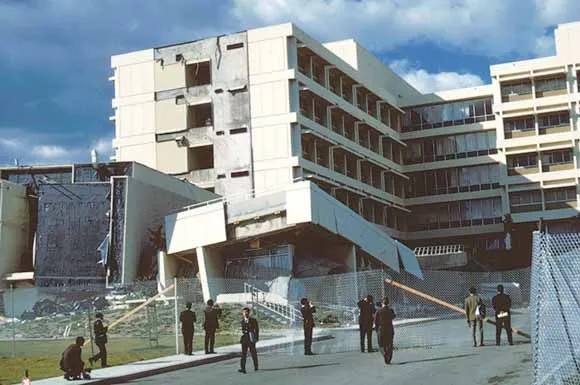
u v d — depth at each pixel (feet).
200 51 203.41
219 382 56.59
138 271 153.17
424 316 122.42
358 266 156.66
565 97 238.27
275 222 143.02
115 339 100.89
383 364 62.34
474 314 75.51
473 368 56.49
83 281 149.38
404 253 176.04
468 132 256.11
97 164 157.69
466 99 257.96
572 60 238.48
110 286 139.23
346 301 116.16
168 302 122.11
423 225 260.83
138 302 125.29
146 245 156.56
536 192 242.17
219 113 199.21
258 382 55.06
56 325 115.24
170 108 203.82
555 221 239.30
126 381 61.87
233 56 200.03
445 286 128.57
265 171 192.85
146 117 206.18
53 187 153.48
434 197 258.37
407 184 263.90
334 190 207.10
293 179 186.39
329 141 205.98
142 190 157.07
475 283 130.00
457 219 256.73
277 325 110.93
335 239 152.35
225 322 112.47
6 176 163.12
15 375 66.69
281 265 144.77
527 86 244.01
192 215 151.02
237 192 194.08
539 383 42.70
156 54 207.62
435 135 259.19
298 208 140.05
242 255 150.10
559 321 43.29
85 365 71.92
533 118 243.60
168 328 109.19
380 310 62.95
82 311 125.08
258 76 197.16
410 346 79.15
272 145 193.36
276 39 196.95
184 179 192.13
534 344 44.01
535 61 241.76
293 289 123.24
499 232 249.96
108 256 149.07
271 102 195.00
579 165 237.45
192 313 79.36
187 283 131.13
